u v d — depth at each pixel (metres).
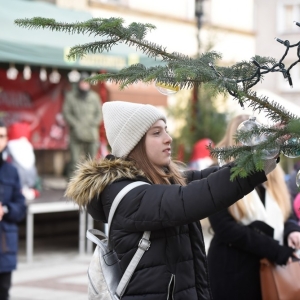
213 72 2.39
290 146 2.32
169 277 2.84
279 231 4.20
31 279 8.46
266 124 2.43
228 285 4.14
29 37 9.62
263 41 21.83
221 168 2.72
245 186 2.55
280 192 4.28
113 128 3.04
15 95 12.55
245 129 2.36
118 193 2.87
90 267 3.07
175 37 18.23
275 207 4.23
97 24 2.58
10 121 12.48
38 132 12.90
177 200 2.68
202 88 2.42
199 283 2.99
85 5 14.87
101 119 13.06
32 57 9.60
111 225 2.89
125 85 2.55
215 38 14.68
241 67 2.54
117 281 2.95
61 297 7.39
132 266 2.84
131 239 2.85
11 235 5.91
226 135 4.22
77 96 12.83
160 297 2.82
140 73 2.54
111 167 2.96
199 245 3.03
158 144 2.99
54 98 13.07
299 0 21.75
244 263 4.13
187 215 2.66
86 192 2.96
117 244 2.88
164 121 3.06
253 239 4.05
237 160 2.27
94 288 3.02
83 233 10.33
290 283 4.05
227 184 2.57
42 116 12.94
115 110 3.04
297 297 4.04
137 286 2.83
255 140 2.30
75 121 12.74
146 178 2.95
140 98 14.09
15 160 10.23
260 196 4.30
